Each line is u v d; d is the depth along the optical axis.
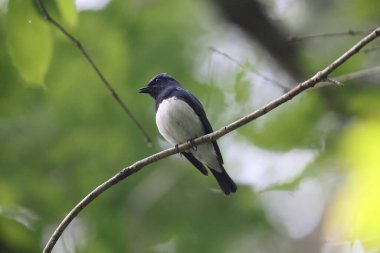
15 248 9.05
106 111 13.81
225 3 13.03
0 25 7.07
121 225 12.30
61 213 12.57
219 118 13.68
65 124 13.84
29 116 13.79
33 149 13.66
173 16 14.80
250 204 13.44
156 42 14.43
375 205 4.23
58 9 6.80
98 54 13.32
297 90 6.26
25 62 6.50
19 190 12.29
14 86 10.59
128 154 13.94
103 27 13.58
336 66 6.09
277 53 13.09
